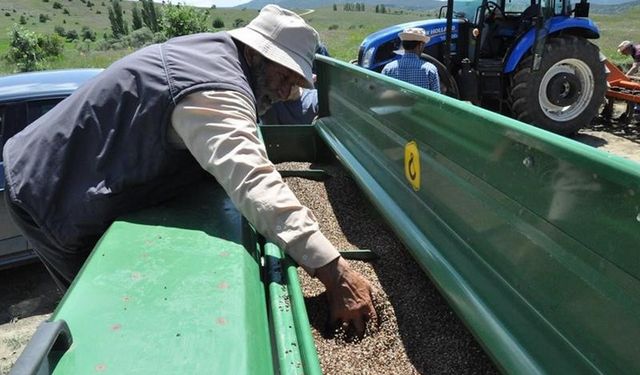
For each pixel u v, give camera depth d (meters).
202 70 1.65
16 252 4.34
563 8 7.91
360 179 2.37
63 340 1.06
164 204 1.82
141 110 1.65
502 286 1.32
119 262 1.40
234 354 1.07
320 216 2.67
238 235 1.58
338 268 1.58
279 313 1.41
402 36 5.66
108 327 1.14
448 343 1.64
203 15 21.69
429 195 1.76
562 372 1.06
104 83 1.73
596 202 0.96
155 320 1.16
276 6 1.89
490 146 1.32
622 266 0.91
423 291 1.90
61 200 1.75
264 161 1.54
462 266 1.49
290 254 1.53
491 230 1.36
